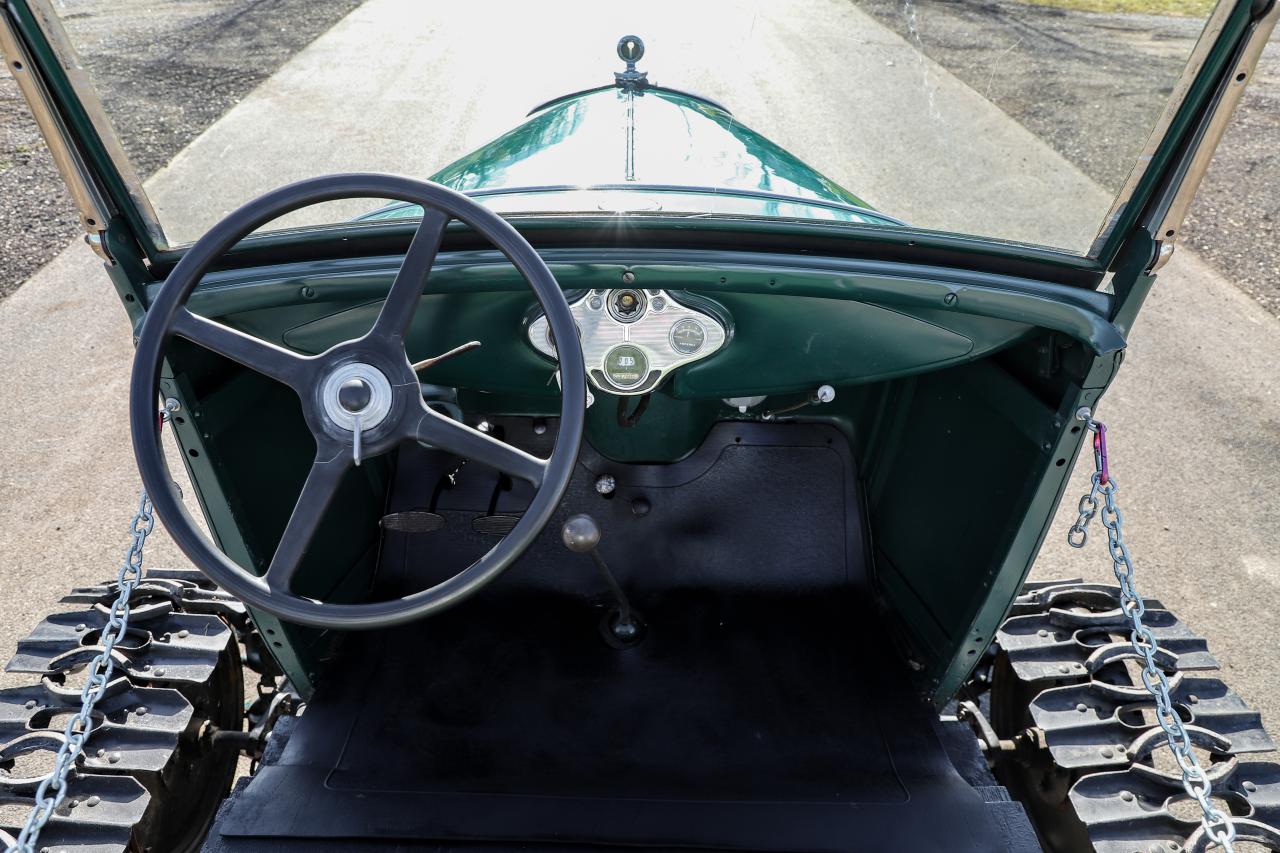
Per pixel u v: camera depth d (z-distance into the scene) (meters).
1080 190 1.49
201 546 1.37
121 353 4.35
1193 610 3.04
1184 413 4.07
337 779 1.82
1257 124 7.04
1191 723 1.87
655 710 2.05
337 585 2.20
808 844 1.67
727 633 2.26
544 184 1.86
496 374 1.74
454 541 2.43
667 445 2.50
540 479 1.39
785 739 1.97
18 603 2.95
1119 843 1.62
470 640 2.23
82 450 3.71
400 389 1.38
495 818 1.73
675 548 2.43
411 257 1.39
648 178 1.88
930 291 1.51
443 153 1.80
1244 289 5.15
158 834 1.86
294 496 2.02
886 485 2.38
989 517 1.83
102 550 3.20
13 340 4.43
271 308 1.58
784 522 2.46
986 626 1.86
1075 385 1.55
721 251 1.54
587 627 2.28
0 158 5.91
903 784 1.83
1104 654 2.03
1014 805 1.76
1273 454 3.81
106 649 1.64
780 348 1.67
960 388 1.97
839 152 1.82
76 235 5.38
